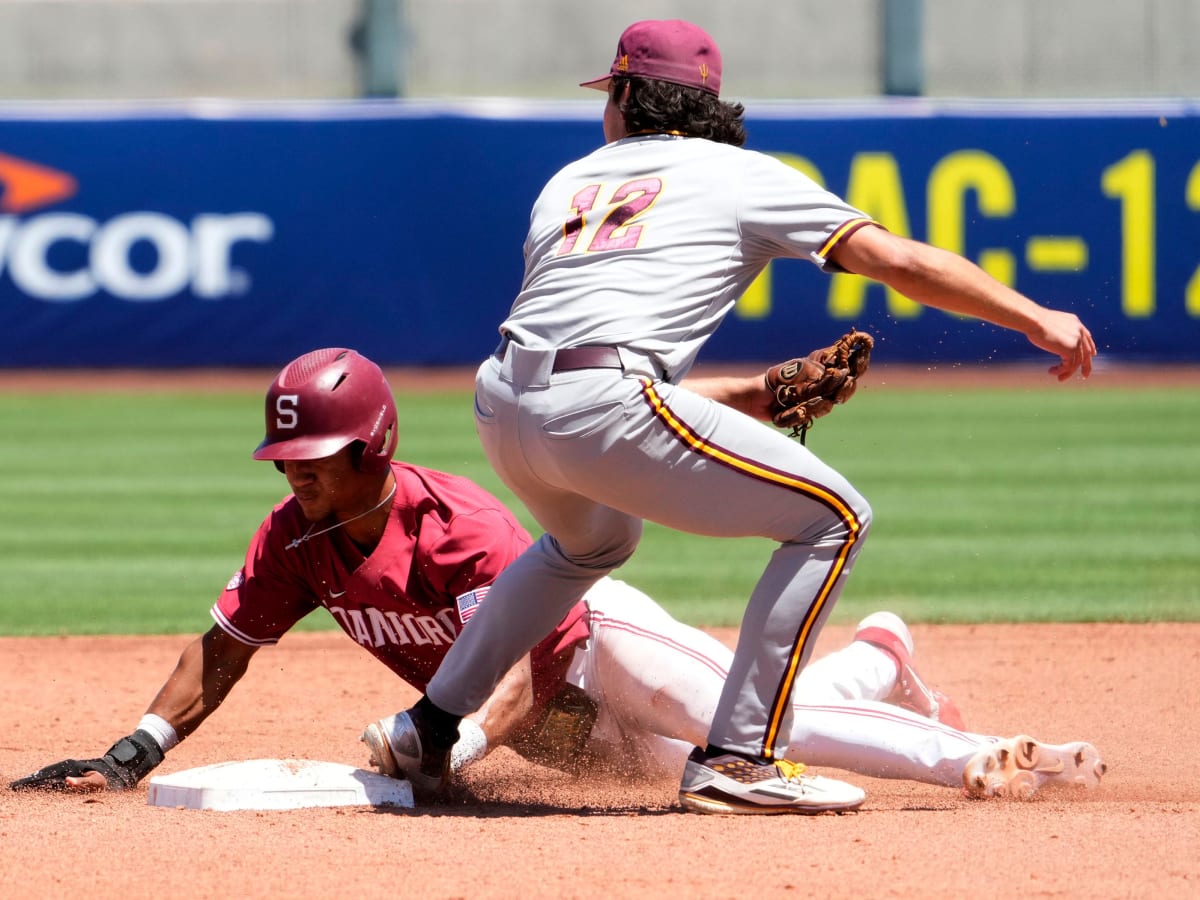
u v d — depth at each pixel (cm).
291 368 1239
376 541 1264
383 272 6134
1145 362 6231
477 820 1205
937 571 2798
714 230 1124
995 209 6175
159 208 6100
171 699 1352
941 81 7244
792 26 7194
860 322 6225
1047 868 1044
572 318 1101
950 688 1936
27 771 1498
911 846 1100
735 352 6144
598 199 1153
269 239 6119
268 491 3809
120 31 7238
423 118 6072
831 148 6169
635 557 3117
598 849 1099
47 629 2372
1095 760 1318
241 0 7225
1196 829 1152
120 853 1103
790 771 1193
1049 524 3291
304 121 6069
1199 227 6181
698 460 1096
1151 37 7181
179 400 5703
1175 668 2048
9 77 7250
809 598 1146
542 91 7381
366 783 1284
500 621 1219
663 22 1198
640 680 1325
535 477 1138
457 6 7338
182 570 2850
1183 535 3158
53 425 5094
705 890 997
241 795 1252
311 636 2402
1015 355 6375
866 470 4109
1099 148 6147
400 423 4962
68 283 6119
